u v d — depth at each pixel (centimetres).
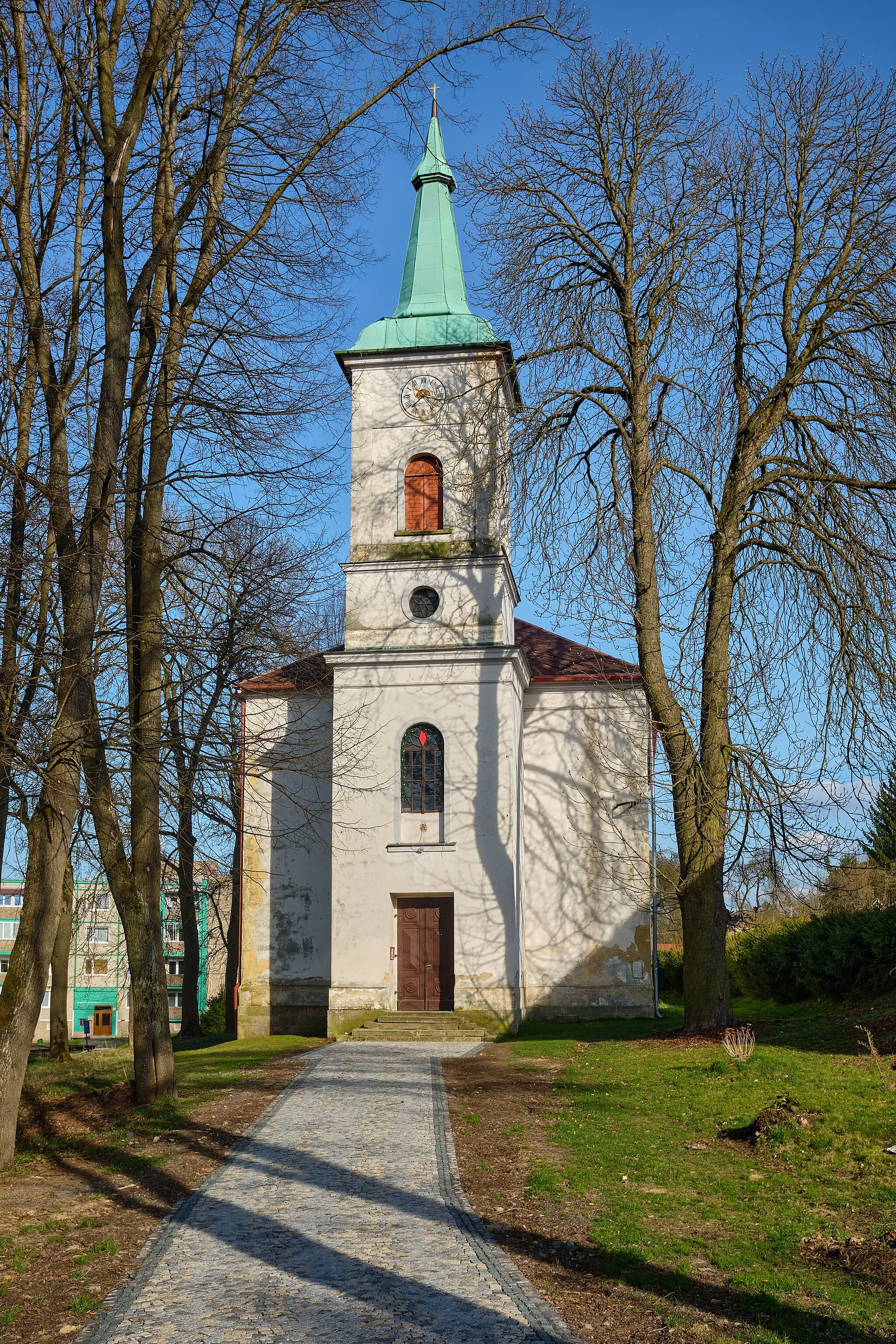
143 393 1722
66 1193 1248
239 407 1695
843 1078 1582
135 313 1675
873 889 2723
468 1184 1220
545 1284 947
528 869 2961
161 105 1791
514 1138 1409
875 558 2150
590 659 3062
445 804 2680
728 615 2273
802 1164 1276
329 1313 879
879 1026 1933
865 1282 955
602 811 2958
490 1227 1084
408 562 2778
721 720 2244
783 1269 982
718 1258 1002
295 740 2950
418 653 2719
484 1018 2581
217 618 1764
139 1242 1063
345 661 2745
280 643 1767
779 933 2886
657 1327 859
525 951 2928
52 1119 1711
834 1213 1126
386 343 2864
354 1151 1356
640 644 2303
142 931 1745
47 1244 1062
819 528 2169
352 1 1689
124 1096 1752
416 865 2673
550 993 2911
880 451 2186
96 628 1686
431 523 2825
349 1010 2642
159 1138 1471
